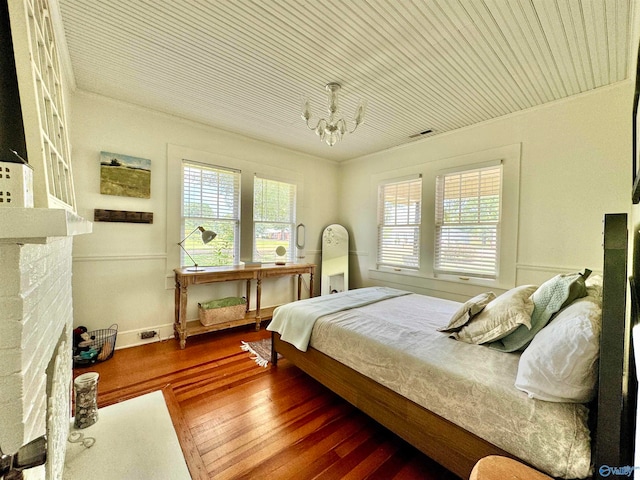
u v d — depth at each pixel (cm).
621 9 152
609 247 93
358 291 305
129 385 215
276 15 162
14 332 67
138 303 292
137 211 288
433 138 355
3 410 67
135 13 161
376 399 162
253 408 191
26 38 85
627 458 94
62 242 126
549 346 112
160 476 133
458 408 125
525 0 149
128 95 262
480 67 209
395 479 138
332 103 246
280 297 414
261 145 384
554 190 258
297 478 137
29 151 84
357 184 456
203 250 337
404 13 160
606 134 231
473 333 161
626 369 134
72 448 147
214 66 214
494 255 301
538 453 102
